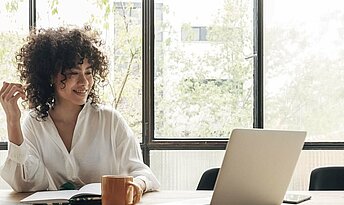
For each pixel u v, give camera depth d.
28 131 2.33
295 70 4.03
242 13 4.02
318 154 4.03
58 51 2.28
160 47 3.99
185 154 3.98
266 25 4.01
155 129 4.00
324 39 4.04
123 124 2.41
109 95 3.96
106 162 2.34
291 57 4.03
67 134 2.35
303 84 4.04
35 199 1.86
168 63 4.00
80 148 2.33
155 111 4.00
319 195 2.16
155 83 3.99
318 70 4.05
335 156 4.04
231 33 4.02
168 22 3.99
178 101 4.01
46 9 3.93
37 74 2.33
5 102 2.14
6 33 3.92
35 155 2.29
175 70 4.01
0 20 3.92
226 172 1.64
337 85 4.05
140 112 3.98
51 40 2.33
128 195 1.77
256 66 4.02
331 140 4.05
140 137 3.97
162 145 3.96
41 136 2.33
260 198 1.75
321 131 4.05
